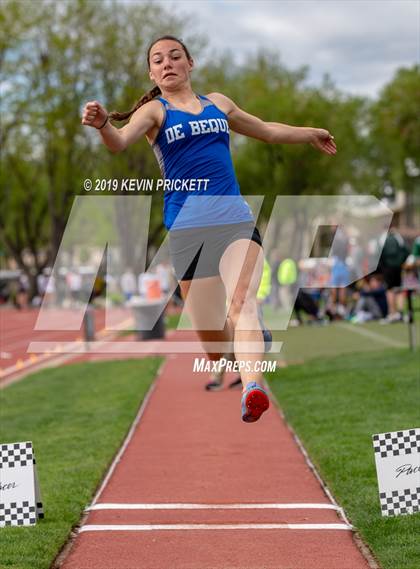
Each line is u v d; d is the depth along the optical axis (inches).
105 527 364.5
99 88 2657.5
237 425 590.2
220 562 318.3
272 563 315.9
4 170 3164.4
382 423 541.3
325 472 437.7
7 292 3496.6
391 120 2509.8
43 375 957.2
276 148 2485.2
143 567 314.2
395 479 355.6
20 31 2588.6
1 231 3294.8
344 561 316.5
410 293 856.9
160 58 341.4
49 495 409.4
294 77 2864.2
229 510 387.2
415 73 2509.8
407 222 3841.0
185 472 462.0
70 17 2593.5
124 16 2628.0
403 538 325.7
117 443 535.2
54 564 319.9
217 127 343.3
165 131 339.3
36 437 573.6
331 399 643.5
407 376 701.9
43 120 2679.6
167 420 619.8
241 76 2910.9
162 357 1076.5
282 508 388.5
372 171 3526.1
